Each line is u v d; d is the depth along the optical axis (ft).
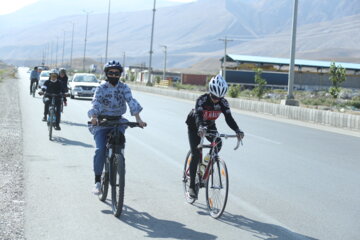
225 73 251.60
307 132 60.29
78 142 41.55
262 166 33.86
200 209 21.75
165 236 17.71
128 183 26.55
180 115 74.74
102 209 21.12
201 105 20.70
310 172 32.09
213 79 20.38
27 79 246.68
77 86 102.58
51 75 46.06
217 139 21.36
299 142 49.08
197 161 21.81
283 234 18.40
